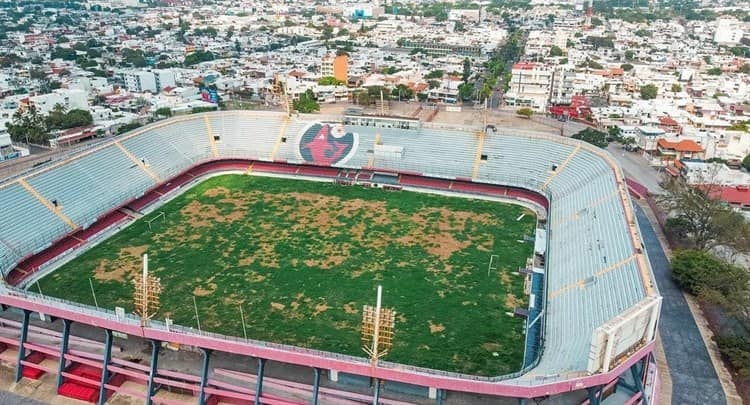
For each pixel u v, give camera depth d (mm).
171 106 169875
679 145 128875
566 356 46719
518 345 55719
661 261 75625
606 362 39781
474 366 52344
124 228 82812
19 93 185375
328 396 46812
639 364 44875
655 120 152500
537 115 177125
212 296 64125
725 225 75812
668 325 60531
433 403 45562
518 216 88750
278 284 66812
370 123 111625
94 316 48312
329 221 85688
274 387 47906
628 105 181375
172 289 65562
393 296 64438
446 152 104125
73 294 64688
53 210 79750
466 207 92000
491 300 63906
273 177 104938
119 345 53219
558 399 44562
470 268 71250
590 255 64875
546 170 96062
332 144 108875
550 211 85062
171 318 59562
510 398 45812
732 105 178000
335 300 63469
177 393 50031
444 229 83312
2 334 55625
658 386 49594
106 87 194500
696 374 52562
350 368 43219
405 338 56531
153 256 73938
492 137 104688
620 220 67438
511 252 76062
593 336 39469
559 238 75000
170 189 97250
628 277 54281
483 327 58688
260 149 109375
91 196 85562
